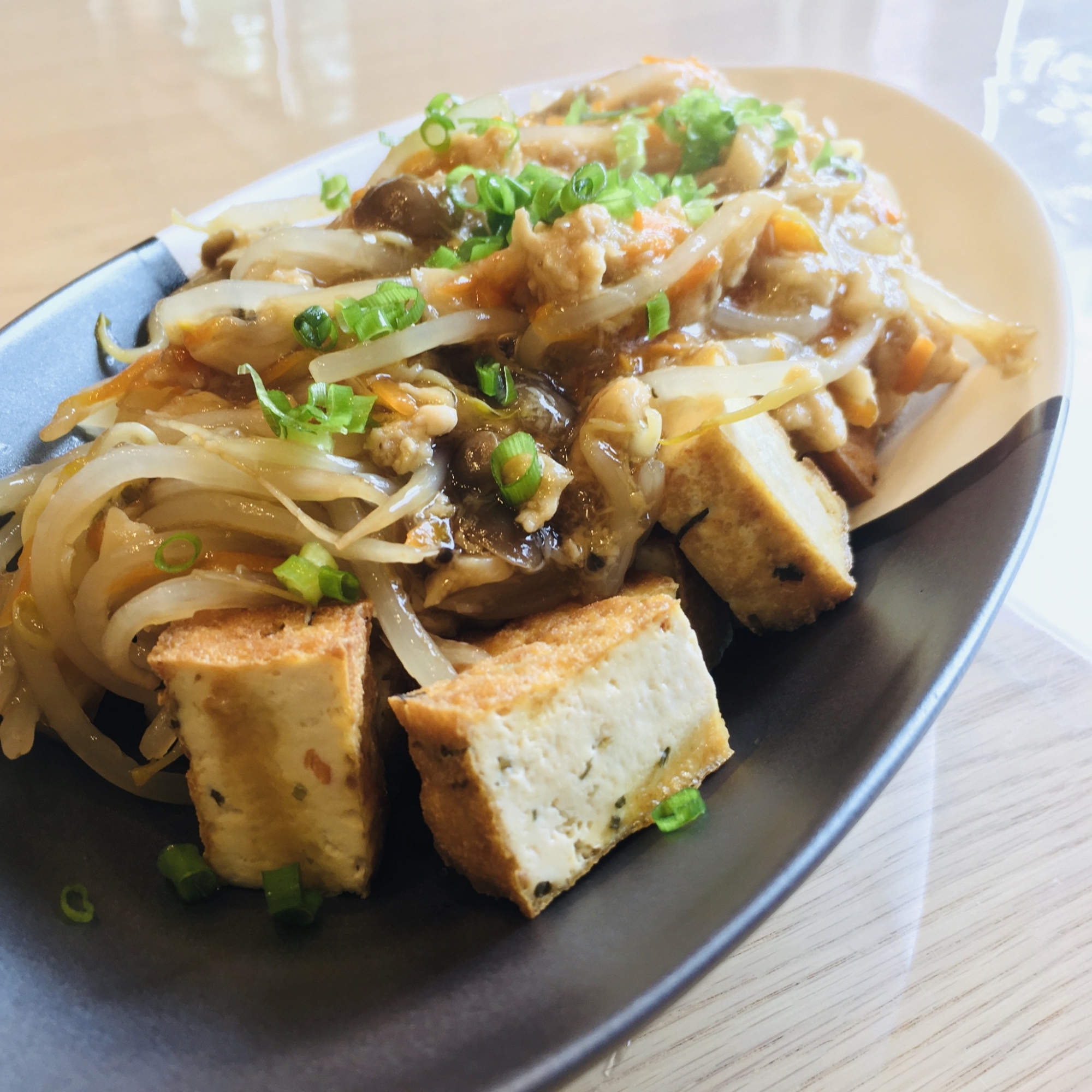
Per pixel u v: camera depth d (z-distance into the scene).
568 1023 0.14
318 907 0.17
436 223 0.23
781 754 0.18
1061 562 0.27
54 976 0.16
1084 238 0.37
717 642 0.22
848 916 0.19
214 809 0.17
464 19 0.57
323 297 0.21
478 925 0.17
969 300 0.26
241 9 0.58
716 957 0.15
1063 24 0.51
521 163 0.25
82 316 0.25
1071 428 0.31
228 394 0.21
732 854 0.16
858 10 0.55
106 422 0.23
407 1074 0.14
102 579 0.19
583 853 0.17
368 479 0.19
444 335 0.20
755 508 0.20
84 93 0.50
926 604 0.19
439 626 0.20
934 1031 0.18
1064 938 0.19
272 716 0.17
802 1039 0.18
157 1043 0.15
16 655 0.19
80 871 0.18
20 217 0.40
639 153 0.26
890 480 0.23
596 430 0.20
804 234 0.24
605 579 0.20
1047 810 0.21
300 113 0.48
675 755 0.18
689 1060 0.18
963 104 0.45
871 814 0.21
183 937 0.17
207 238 0.27
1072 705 0.23
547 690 0.16
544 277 0.20
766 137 0.26
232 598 0.18
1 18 0.58
